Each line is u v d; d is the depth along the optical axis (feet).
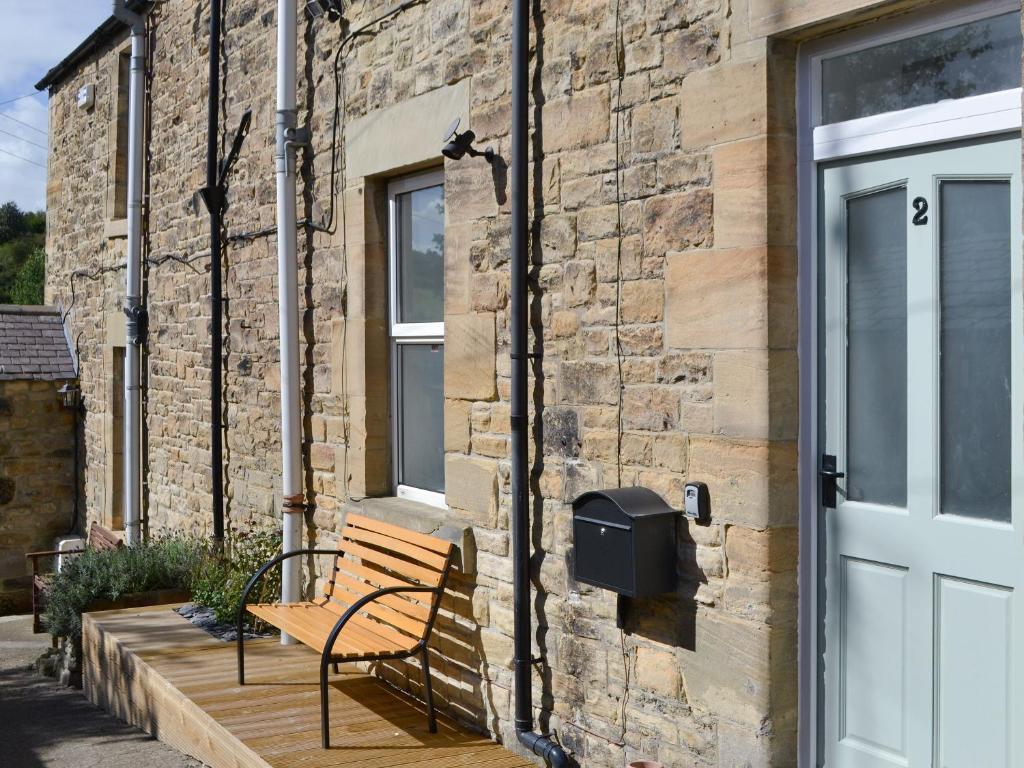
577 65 13.69
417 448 18.31
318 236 20.10
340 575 18.28
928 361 10.52
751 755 11.45
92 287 36.35
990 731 10.00
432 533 16.44
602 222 13.35
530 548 14.62
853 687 11.19
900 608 10.77
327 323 19.85
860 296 11.19
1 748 18.61
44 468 38.09
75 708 21.40
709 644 11.95
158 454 29.25
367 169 18.39
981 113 10.03
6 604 37.27
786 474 11.41
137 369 30.55
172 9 28.14
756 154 11.39
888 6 10.39
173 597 24.04
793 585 11.48
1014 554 9.82
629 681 13.06
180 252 27.58
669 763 12.48
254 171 23.00
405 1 17.28
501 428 15.26
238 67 23.84
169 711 17.49
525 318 14.30
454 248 16.11
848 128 11.13
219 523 24.56
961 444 10.32
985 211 10.14
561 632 14.11
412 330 18.07
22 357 37.88
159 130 29.17
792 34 11.25
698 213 12.07
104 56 35.01
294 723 15.58
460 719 15.97
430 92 16.71
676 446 12.38
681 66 12.26
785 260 11.44
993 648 9.98
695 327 12.12
